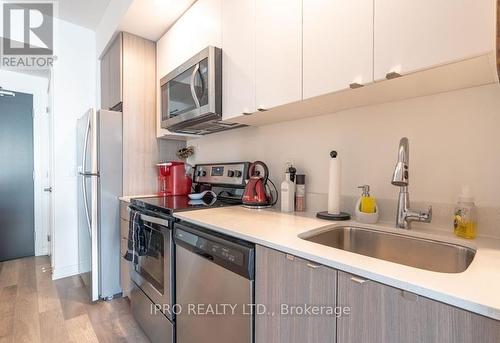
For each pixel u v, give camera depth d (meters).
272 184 1.77
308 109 1.37
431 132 1.12
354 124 1.38
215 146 2.27
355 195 1.37
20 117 3.16
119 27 2.19
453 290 0.53
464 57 0.74
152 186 2.44
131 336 1.72
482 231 0.98
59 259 2.62
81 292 2.32
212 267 1.13
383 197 1.27
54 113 2.61
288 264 0.84
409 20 0.84
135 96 2.33
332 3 1.05
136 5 1.87
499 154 0.96
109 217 2.23
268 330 0.91
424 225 1.13
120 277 2.26
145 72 2.38
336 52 1.03
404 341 0.59
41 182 3.30
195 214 1.40
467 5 0.74
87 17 2.61
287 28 1.21
